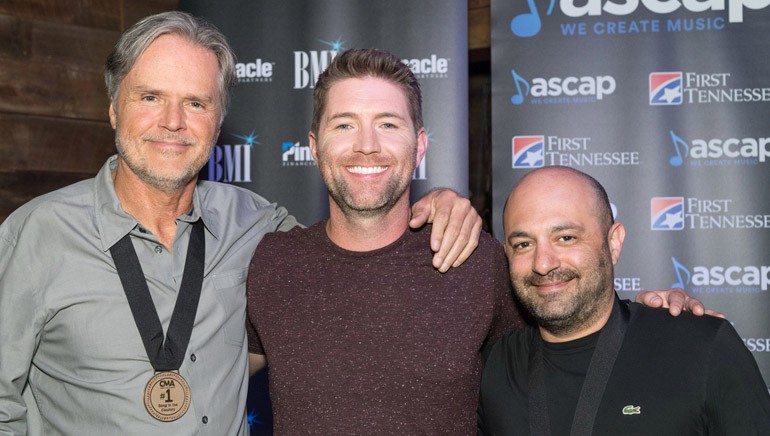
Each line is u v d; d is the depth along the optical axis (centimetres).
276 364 193
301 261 204
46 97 358
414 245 201
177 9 384
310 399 188
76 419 191
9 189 350
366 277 197
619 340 186
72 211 200
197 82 197
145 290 198
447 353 189
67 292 192
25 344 190
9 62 349
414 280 197
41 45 356
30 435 197
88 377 190
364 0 358
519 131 348
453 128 352
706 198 340
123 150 196
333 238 204
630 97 344
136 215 204
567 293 184
